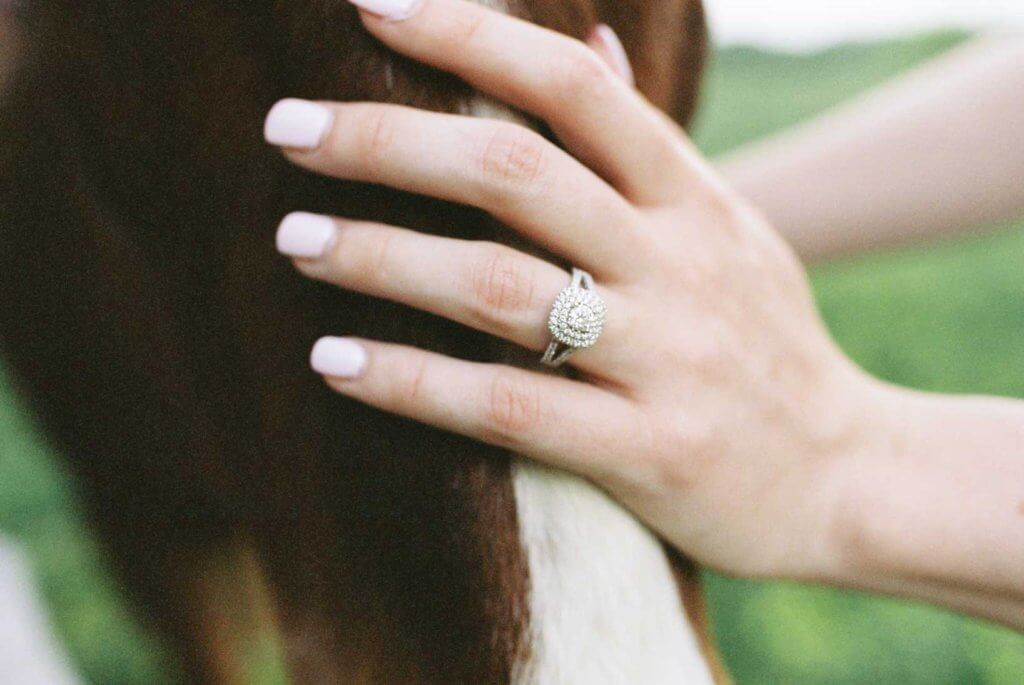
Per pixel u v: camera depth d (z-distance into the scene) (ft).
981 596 1.30
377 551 1.11
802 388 1.25
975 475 1.29
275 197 1.10
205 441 1.26
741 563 1.24
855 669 2.87
